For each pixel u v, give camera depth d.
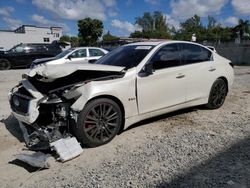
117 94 4.26
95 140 4.14
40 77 4.17
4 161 3.82
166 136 4.56
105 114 4.21
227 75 6.16
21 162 3.78
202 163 3.61
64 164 3.69
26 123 4.22
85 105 4.00
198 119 5.44
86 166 3.61
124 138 4.50
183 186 3.09
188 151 3.97
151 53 4.82
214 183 3.13
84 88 4.04
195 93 5.50
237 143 4.23
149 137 4.53
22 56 18.27
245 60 23.16
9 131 4.96
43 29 46.22
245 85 9.53
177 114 5.77
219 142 4.28
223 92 6.19
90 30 47.94
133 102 4.49
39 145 4.04
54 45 19.75
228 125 5.08
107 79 4.28
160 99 4.85
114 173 3.40
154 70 4.75
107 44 20.14
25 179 3.35
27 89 4.14
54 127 4.06
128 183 3.18
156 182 3.18
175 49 5.21
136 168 3.51
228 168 3.46
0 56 17.67
